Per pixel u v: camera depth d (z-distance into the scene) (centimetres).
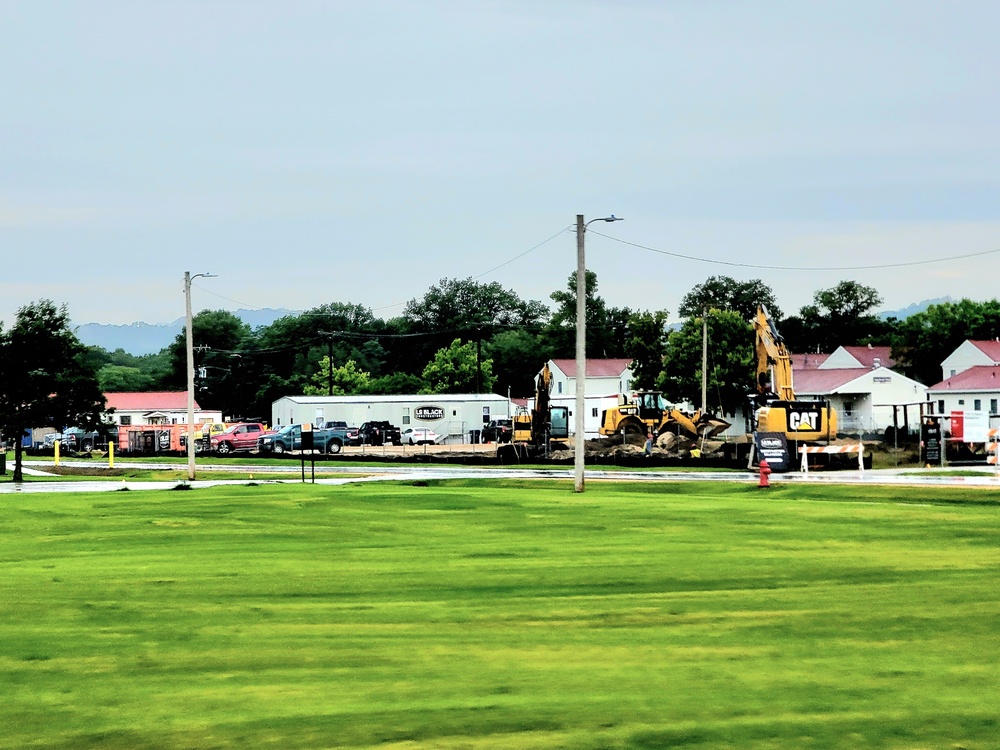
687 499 13038
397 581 7394
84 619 6231
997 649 5428
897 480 15362
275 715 4453
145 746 4119
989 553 8512
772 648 5472
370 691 4775
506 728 4269
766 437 18900
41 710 4550
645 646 5534
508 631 5875
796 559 8231
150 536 9944
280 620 6175
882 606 6469
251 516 11456
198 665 5219
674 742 4100
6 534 10256
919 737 4138
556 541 9325
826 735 4162
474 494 13888
